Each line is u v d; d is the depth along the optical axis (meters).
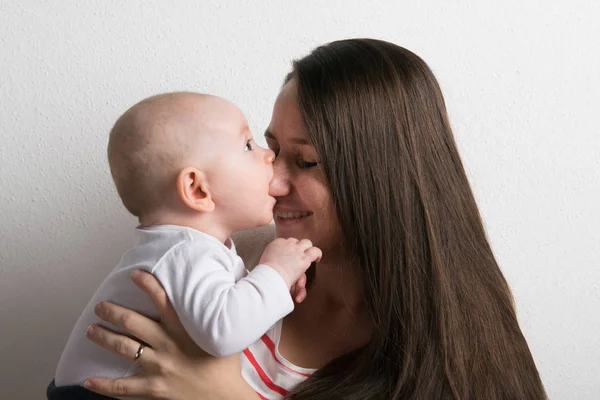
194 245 0.97
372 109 1.08
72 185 1.51
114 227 1.53
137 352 0.99
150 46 1.46
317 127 1.07
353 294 1.19
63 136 1.48
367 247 1.10
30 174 1.49
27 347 1.58
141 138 0.99
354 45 1.15
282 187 1.11
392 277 1.10
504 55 1.46
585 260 1.54
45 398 1.60
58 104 1.47
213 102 1.03
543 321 1.56
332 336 1.18
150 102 1.02
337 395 1.07
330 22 1.46
